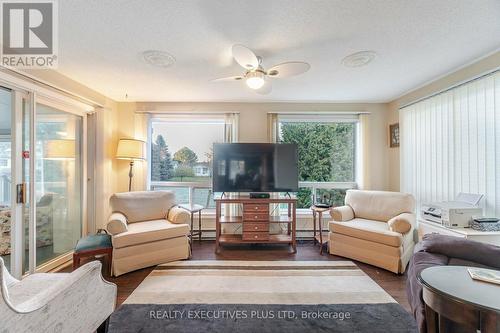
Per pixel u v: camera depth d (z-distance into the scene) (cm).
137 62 242
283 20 173
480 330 97
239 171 353
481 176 237
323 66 252
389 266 262
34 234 243
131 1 153
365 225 298
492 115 226
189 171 403
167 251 285
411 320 181
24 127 238
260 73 221
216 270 266
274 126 386
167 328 171
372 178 394
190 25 180
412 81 296
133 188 381
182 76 280
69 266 283
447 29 186
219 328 171
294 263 286
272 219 338
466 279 118
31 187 241
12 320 96
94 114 342
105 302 151
